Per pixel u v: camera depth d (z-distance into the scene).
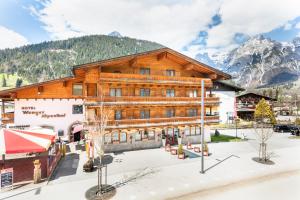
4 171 14.20
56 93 29.27
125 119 26.25
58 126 29.30
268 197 13.36
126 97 25.69
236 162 20.83
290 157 22.69
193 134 30.92
